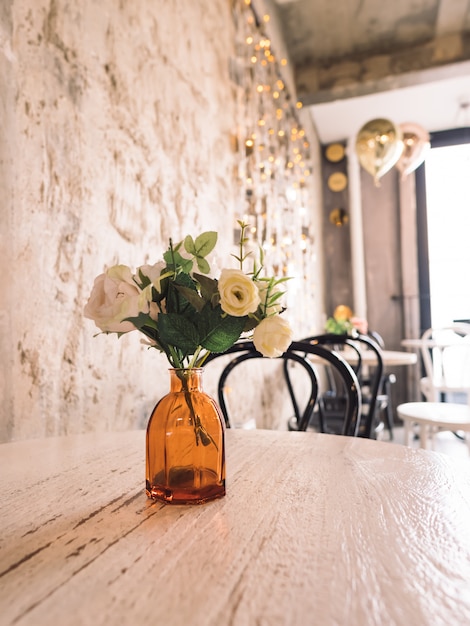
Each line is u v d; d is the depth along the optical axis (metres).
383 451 0.92
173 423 0.64
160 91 2.00
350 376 1.37
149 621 0.37
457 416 2.58
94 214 1.53
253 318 0.66
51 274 1.33
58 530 0.55
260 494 0.67
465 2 3.86
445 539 0.52
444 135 5.75
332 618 0.38
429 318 5.65
